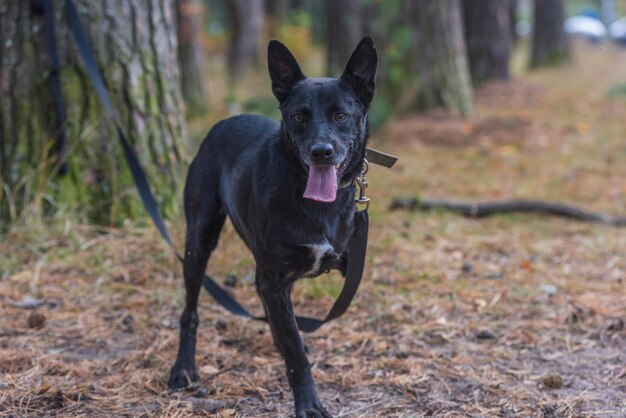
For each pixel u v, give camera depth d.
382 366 4.20
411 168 8.77
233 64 18.48
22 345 4.38
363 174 3.65
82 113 5.85
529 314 4.95
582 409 3.74
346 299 3.83
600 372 4.17
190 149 6.71
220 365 4.22
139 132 5.93
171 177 6.07
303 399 3.39
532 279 5.54
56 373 4.07
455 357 4.31
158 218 4.50
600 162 9.24
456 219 6.96
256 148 3.77
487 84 14.52
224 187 3.94
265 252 3.47
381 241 6.09
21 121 5.82
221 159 4.03
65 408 3.70
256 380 4.02
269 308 3.48
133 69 5.90
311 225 3.44
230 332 4.63
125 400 3.80
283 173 3.44
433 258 5.89
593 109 12.80
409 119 11.02
